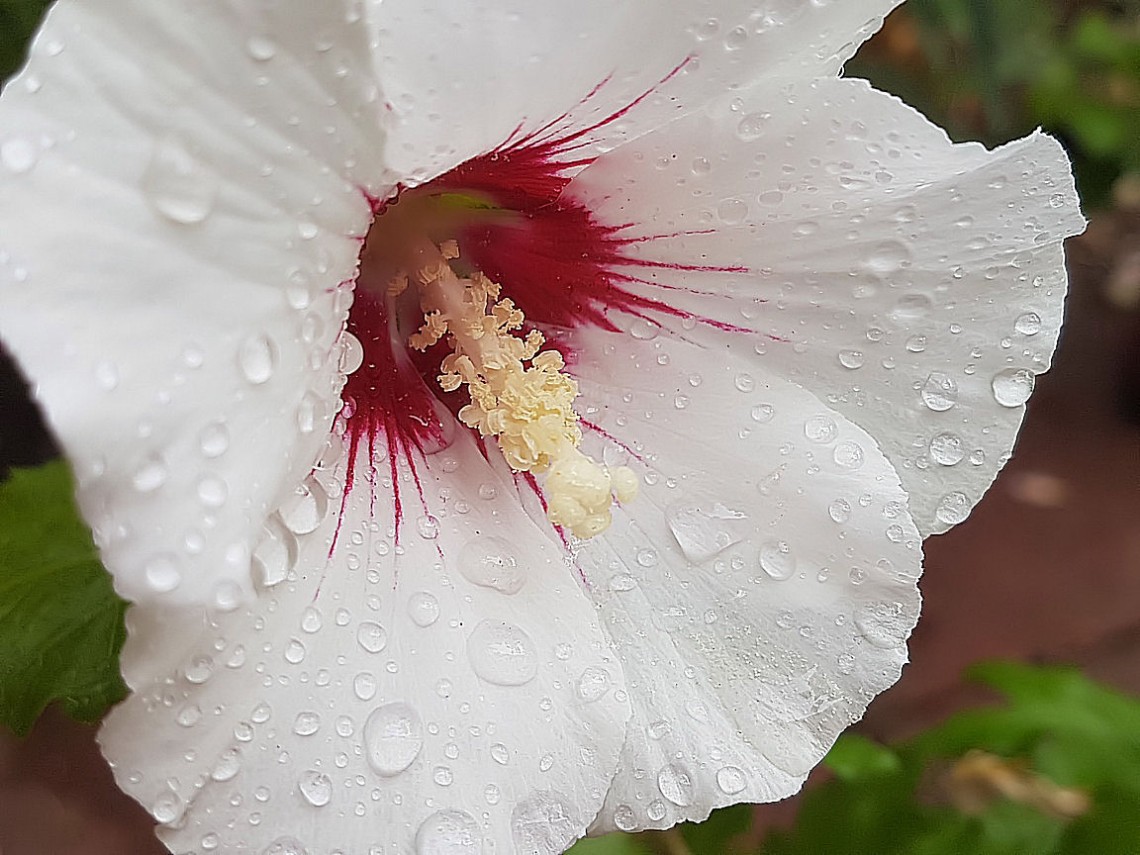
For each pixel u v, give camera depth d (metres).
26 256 0.06
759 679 0.10
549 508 0.10
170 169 0.06
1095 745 0.16
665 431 0.10
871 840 0.16
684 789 0.10
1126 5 0.33
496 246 0.11
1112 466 0.33
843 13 0.09
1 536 0.11
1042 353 0.10
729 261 0.10
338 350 0.08
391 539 0.09
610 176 0.10
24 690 0.11
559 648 0.09
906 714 0.26
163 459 0.06
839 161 0.10
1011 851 0.15
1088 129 0.29
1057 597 0.29
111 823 0.20
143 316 0.06
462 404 0.11
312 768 0.08
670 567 0.10
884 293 0.10
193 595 0.07
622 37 0.08
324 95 0.07
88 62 0.06
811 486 0.10
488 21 0.07
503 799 0.09
